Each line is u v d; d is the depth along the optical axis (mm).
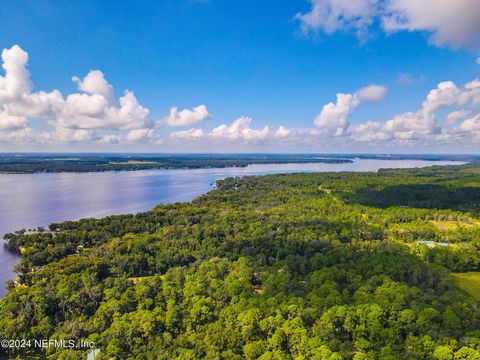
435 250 143375
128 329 85938
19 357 84875
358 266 121125
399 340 81562
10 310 95250
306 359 75312
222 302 98375
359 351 79312
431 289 106688
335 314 87000
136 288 107938
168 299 101062
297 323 83125
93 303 101688
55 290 106438
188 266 134750
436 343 77750
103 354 79938
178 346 81312
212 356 75375
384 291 98875
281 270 119688
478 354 71875
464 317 88500
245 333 82875
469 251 146625
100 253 147000
